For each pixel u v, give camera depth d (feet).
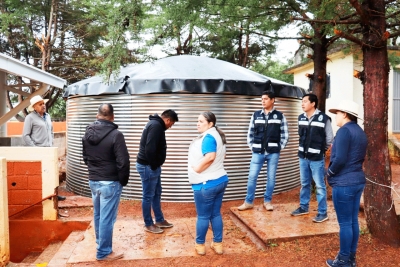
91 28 53.72
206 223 12.76
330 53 39.14
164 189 21.31
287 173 24.29
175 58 25.94
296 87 24.20
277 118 17.47
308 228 14.97
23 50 61.36
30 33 56.08
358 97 38.22
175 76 20.89
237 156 21.66
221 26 18.80
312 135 15.92
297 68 50.42
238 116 21.52
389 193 13.66
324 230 14.71
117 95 21.70
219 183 12.34
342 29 16.76
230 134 21.35
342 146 10.98
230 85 20.70
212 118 12.30
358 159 11.19
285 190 24.17
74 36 59.16
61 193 24.57
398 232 13.61
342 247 11.39
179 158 20.97
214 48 53.93
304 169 16.56
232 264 12.19
